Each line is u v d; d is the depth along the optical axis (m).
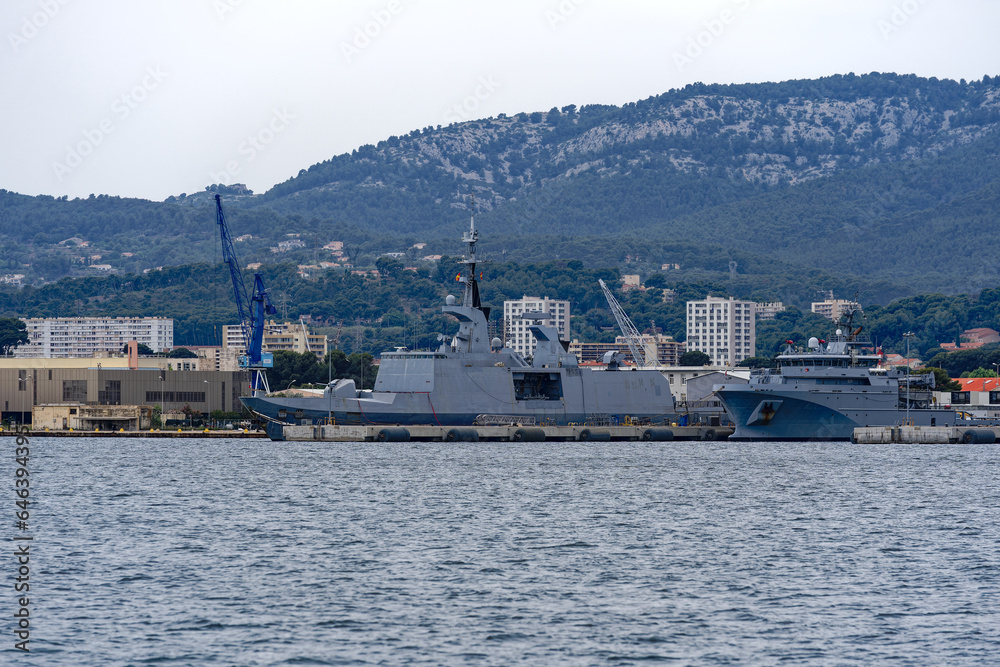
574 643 172.62
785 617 187.75
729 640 174.38
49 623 181.00
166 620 183.62
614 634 177.50
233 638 174.00
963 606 195.12
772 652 168.12
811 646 171.25
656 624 183.25
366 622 183.50
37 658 162.75
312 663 162.25
